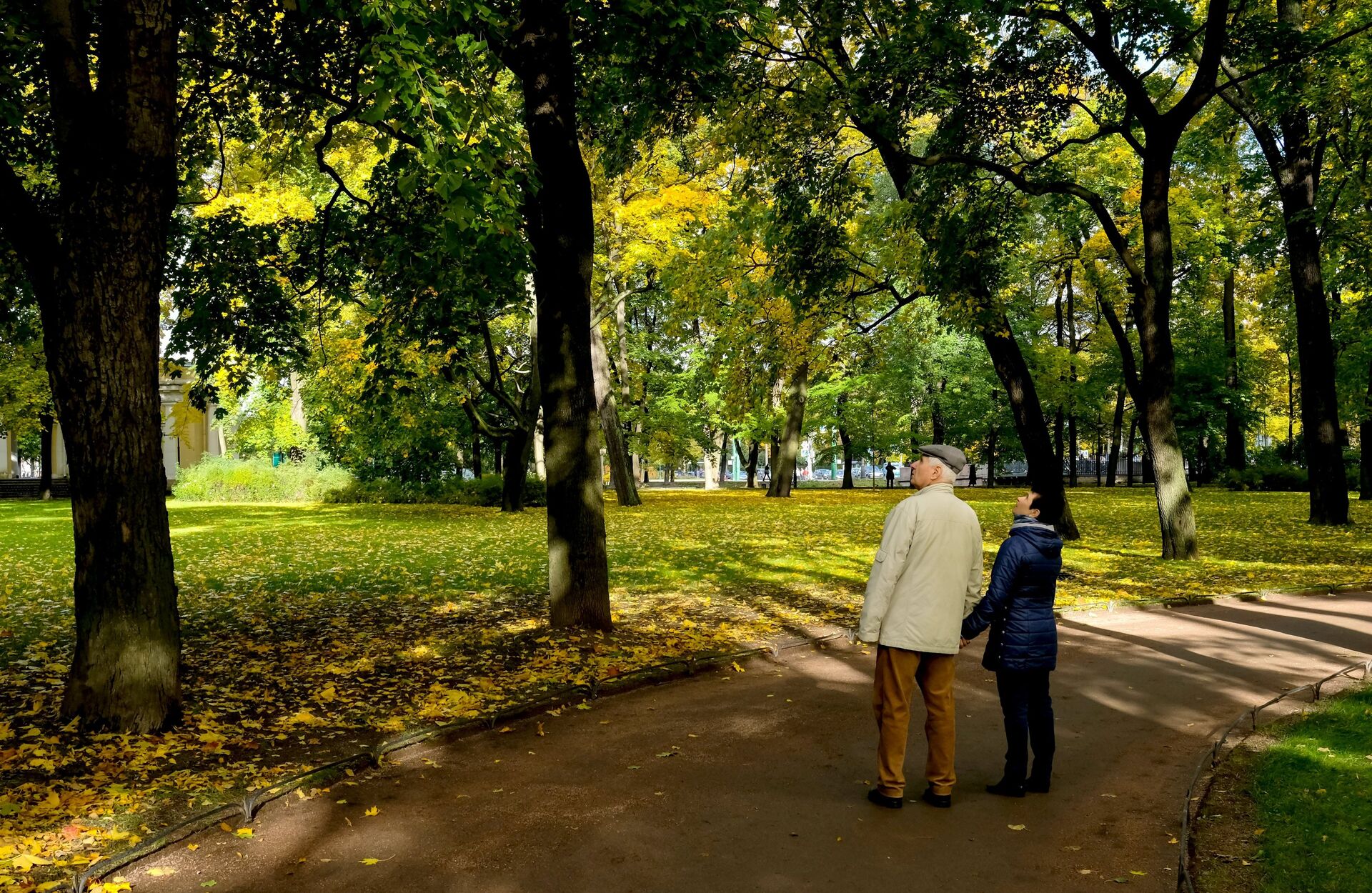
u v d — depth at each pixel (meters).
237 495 35.00
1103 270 25.22
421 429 30.44
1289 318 33.03
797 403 36.16
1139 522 21.70
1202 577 12.15
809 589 11.66
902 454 50.66
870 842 3.95
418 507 30.58
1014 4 12.98
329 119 9.23
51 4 5.29
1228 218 27.16
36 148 8.77
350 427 31.89
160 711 5.57
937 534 4.33
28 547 18.17
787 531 20.19
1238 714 5.93
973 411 45.22
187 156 10.34
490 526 22.27
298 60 9.15
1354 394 28.86
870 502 32.62
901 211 15.28
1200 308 40.88
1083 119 22.72
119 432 5.46
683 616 9.68
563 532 8.65
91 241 5.28
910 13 12.63
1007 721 4.52
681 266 23.27
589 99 10.40
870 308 22.69
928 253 15.30
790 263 15.63
